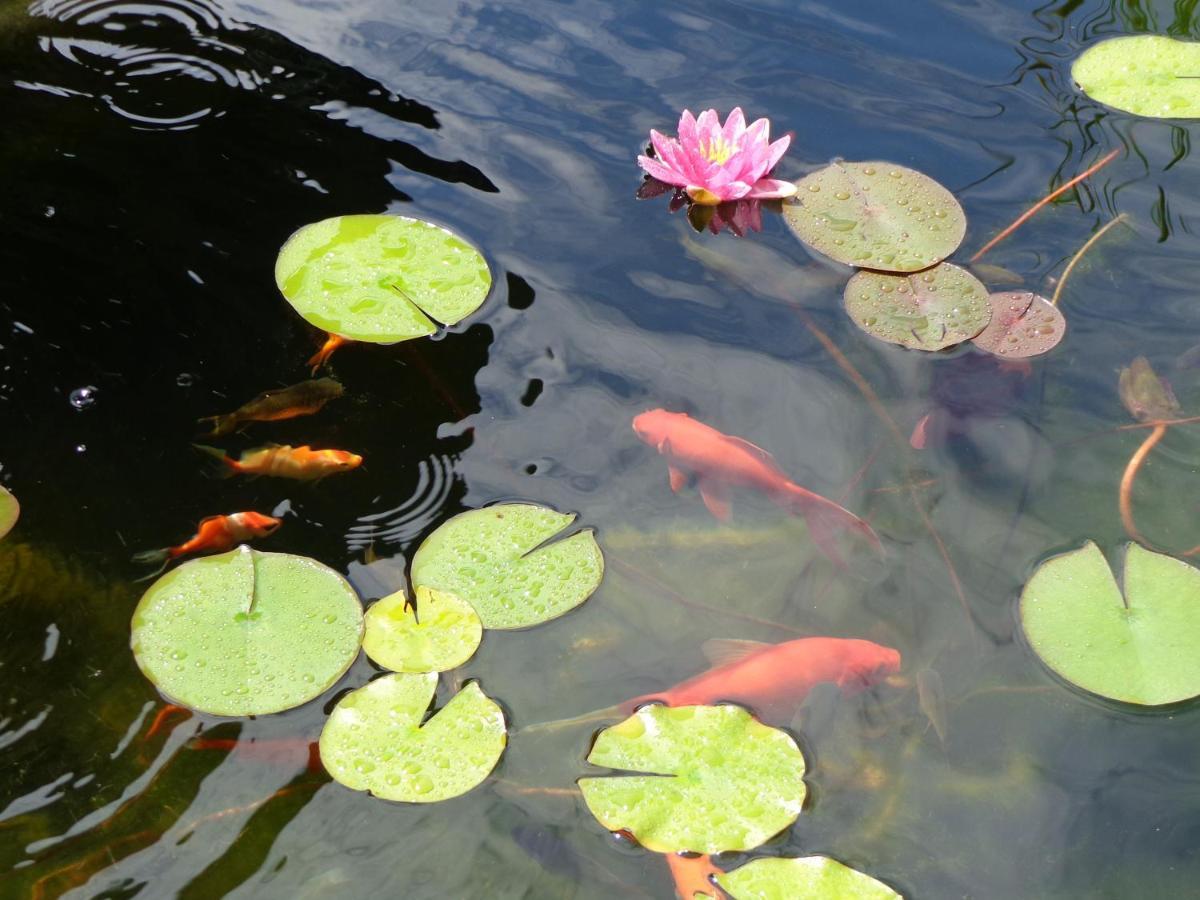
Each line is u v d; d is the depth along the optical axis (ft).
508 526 5.19
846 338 5.63
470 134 6.19
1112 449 5.38
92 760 4.83
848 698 4.95
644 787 4.81
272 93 6.28
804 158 6.11
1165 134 6.18
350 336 5.55
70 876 4.69
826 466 5.35
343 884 4.70
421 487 5.28
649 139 6.19
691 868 4.72
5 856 4.71
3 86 6.21
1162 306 5.68
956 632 5.06
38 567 5.10
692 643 5.04
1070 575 5.14
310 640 4.99
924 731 4.91
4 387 5.41
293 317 5.60
